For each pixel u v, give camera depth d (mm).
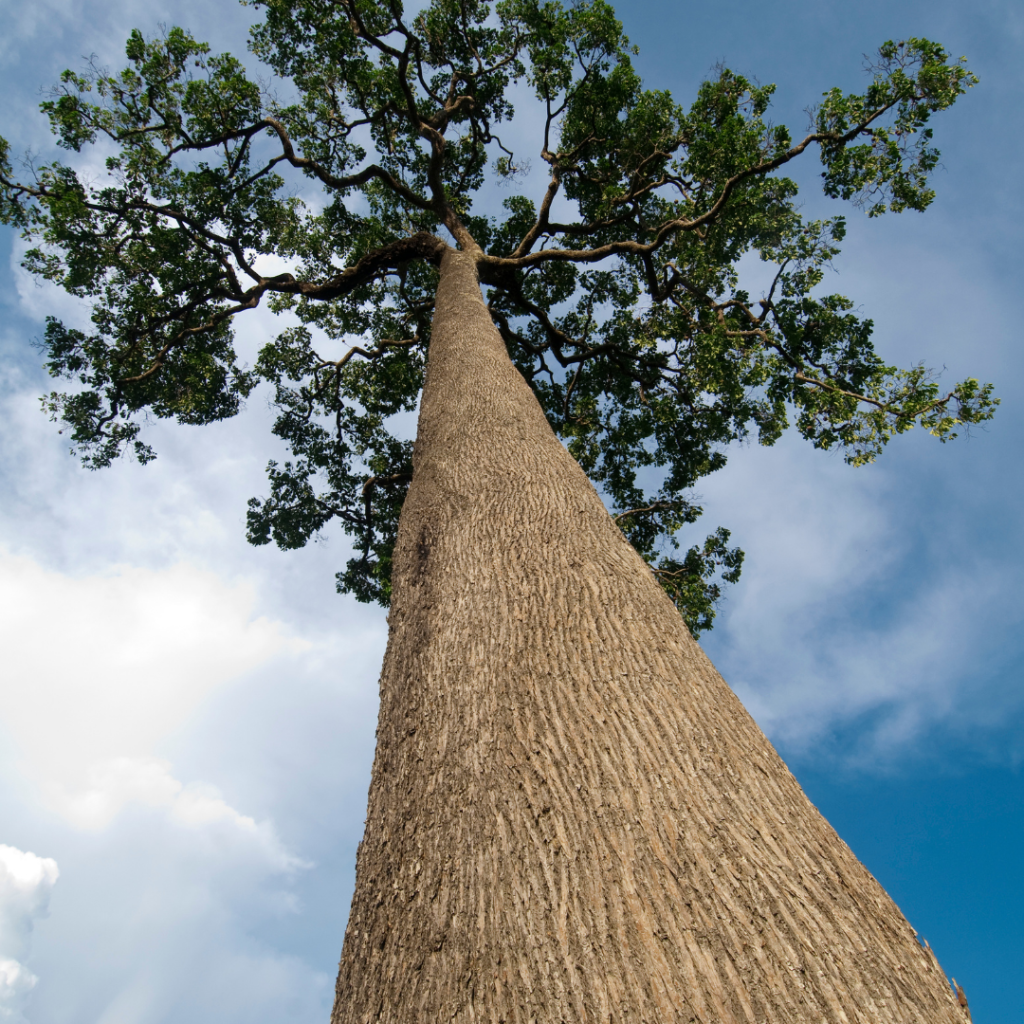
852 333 9594
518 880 1407
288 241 11297
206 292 11047
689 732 1728
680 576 10828
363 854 1801
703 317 10258
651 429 11852
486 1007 1204
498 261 10047
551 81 10789
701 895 1293
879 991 1159
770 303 10000
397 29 10766
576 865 1396
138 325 10977
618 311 11641
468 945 1326
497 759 1737
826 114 8734
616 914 1280
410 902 1502
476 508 3078
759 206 9656
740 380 9367
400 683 2305
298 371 12008
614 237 11758
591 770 1615
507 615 2289
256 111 10336
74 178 9859
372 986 1391
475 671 2098
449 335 5793
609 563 2518
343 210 11672
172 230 10352
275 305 12133
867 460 8875
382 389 12344
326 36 10641
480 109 12180
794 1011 1102
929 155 8570
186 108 9906
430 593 2656
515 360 12258
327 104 11242
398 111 11469
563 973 1205
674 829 1435
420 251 9789
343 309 12070
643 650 2035
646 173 10695
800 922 1257
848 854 1485
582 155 11250
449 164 12539
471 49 11648
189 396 11211
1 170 9562
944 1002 1184
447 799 1708
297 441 12414
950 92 8125
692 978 1156
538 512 2910
